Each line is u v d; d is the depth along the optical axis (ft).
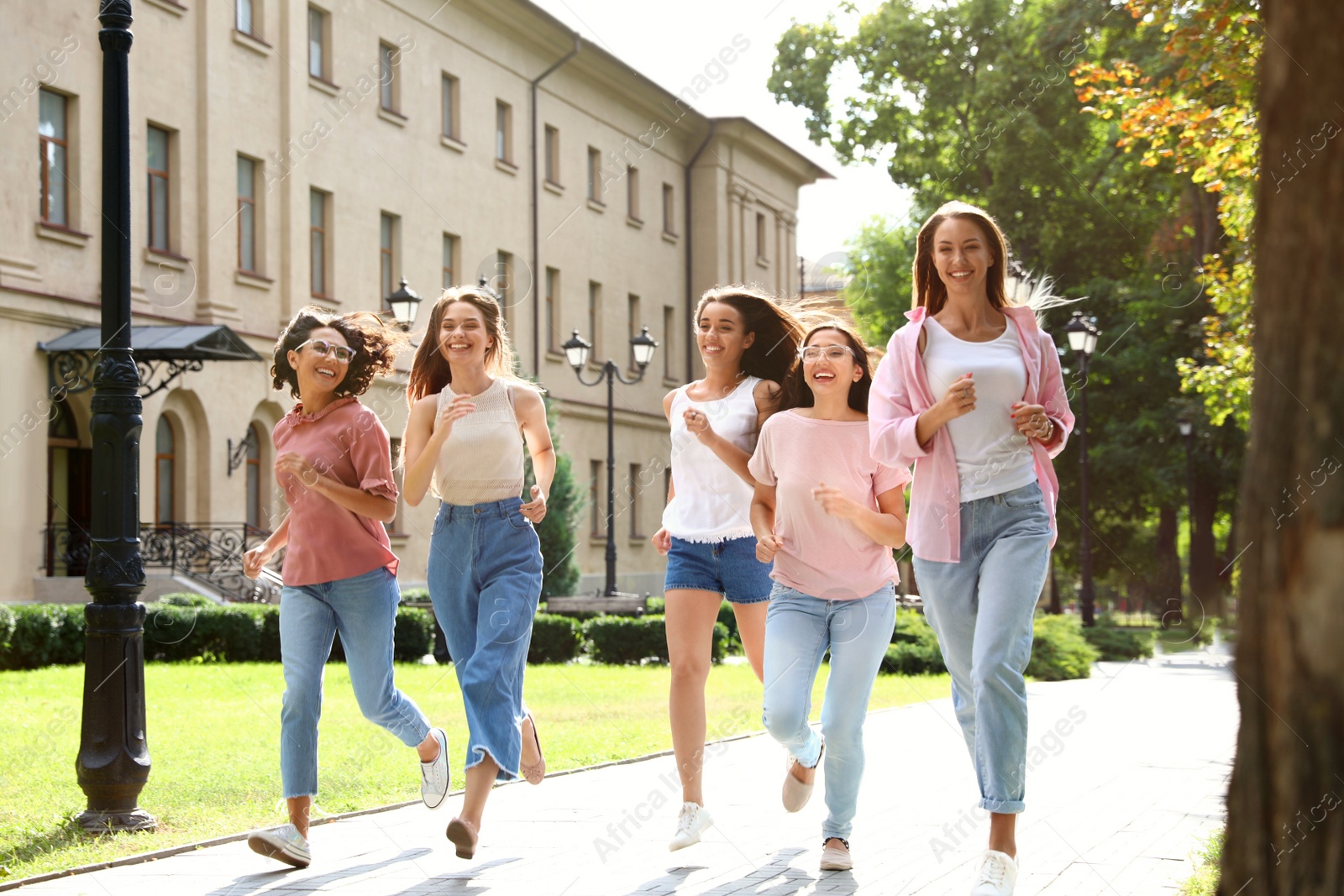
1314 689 7.64
